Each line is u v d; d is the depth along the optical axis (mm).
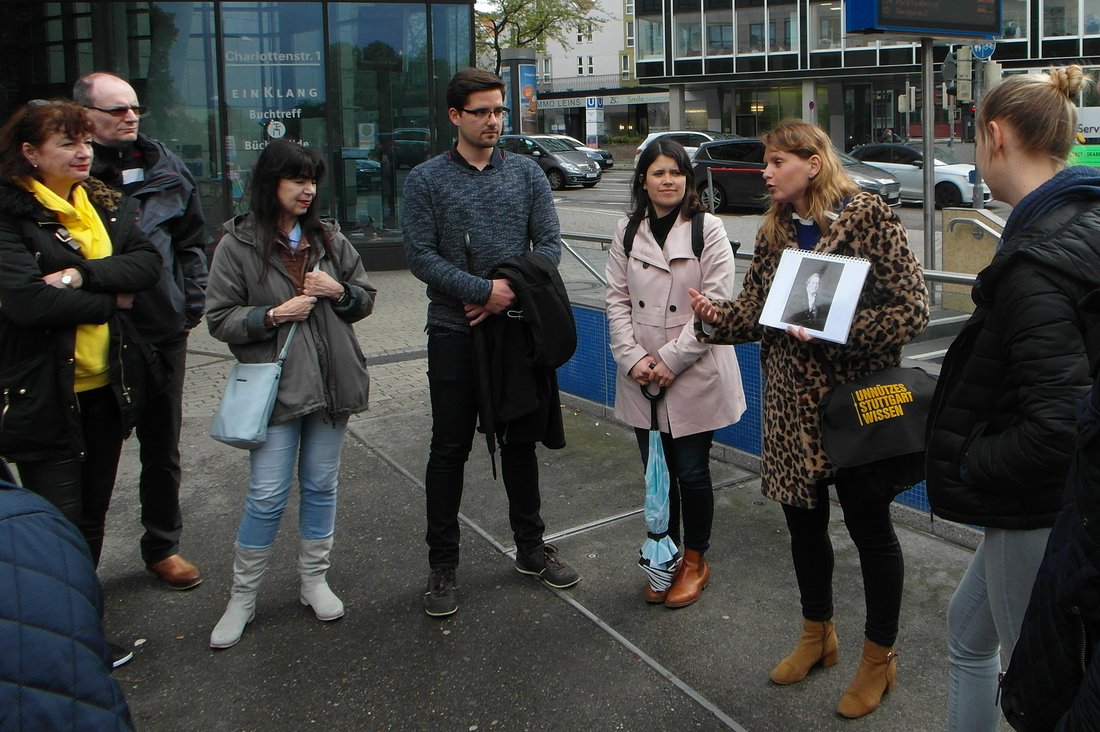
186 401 6484
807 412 2682
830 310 2514
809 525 2865
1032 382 1778
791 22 39906
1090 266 1749
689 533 3533
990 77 14102
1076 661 1593
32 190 2957
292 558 4047
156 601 3688
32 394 2980
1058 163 1954
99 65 10594
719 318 2930
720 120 43344
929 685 2916
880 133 40906
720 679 3016
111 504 4672
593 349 6082
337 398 3375
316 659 3236
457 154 3473
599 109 48656
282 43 10984
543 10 35375
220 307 3248
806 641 2979
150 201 3475
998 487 1908
